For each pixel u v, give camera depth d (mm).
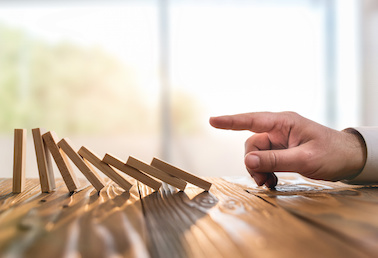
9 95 3520
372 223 347
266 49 3303
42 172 561
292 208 423
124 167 564
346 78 3350
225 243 285
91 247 277
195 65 3264
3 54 3443
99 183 564
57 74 3525
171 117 3281
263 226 337
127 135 3484
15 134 566
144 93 3385
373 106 3357
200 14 3248
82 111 3555
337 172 574
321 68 3344
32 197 515
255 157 555
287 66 3326
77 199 495
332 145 565
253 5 3283
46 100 3557
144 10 3307
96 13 3393
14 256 258
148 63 3346
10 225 349
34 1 3316
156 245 281
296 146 583
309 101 3355
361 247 274
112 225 345
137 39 3363
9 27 3406
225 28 3268
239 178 720
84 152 567
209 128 3320
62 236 308
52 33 3449
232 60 3279
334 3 3316
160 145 3340
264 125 584
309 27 3320
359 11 3316
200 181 557
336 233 313
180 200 482
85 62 3504
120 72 3439
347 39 3334
